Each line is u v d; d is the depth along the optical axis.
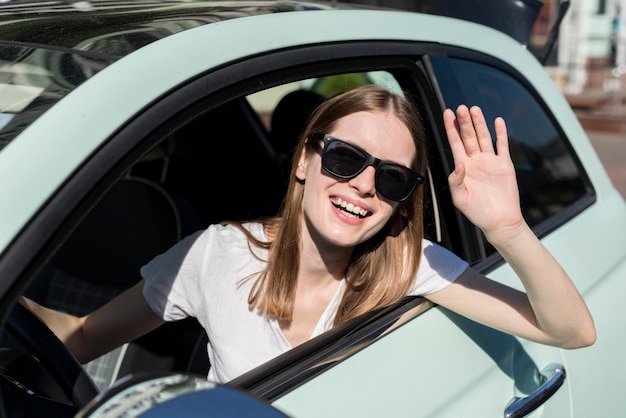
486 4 2.76
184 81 1.46
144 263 2.41
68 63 1.45
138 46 1.50
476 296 1.88
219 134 2.87
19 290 1.16
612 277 2.34
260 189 2.88
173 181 3.00
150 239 2.41
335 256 1.86
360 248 1.88
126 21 1.70
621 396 2.20
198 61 1.51
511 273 2.11
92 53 1.48
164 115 1.40
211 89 1.49
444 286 1.88
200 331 2.19
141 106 1.38
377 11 2.07
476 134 1.81
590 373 2.12
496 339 1.95
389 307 1.85
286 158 2.65
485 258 2.09
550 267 1.75
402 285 1.85
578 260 2.29
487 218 1.71
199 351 2.17
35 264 1.18
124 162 1.32
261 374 1.54
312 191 1.80
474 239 2.07
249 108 2.89
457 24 2.32
